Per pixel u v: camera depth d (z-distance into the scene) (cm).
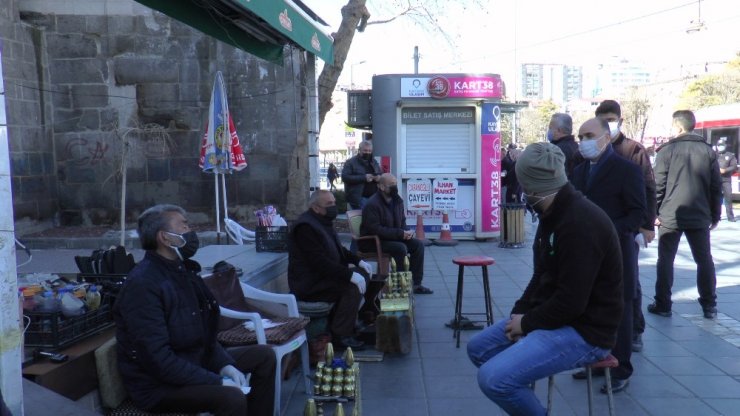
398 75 1208
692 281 845
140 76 1157
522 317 315
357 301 548
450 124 1236
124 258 423
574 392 466
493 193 1237
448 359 546
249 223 1210
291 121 1198
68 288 352
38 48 1099
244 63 1183
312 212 559
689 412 429
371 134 1386
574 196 302
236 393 319
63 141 1145
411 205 1239
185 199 1193
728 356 540
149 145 1168
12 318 247
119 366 321
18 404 249
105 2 1137
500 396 302
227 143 963
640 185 448
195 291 342
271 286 618
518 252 1120
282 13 523
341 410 287
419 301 758
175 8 502
